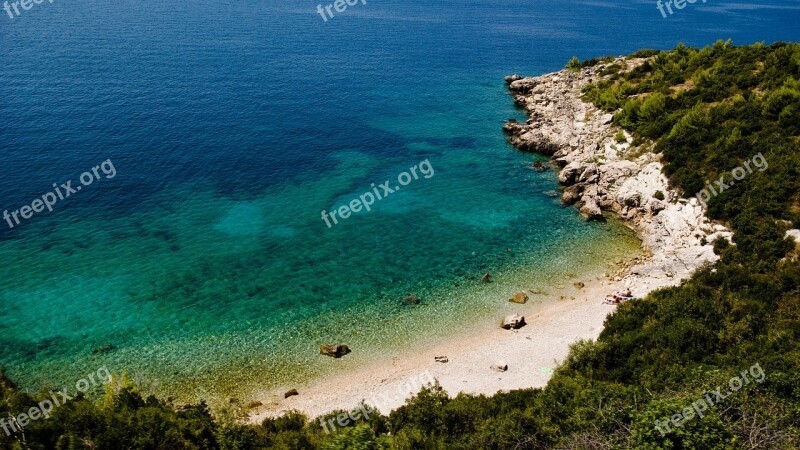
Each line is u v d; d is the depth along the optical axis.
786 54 59.25
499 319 38.19
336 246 47.75
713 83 61.59
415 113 85.81
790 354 24.67
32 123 69.50
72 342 34.53
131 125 72.38
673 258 41.94
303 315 38.28
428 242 48.69
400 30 155.12
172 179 59.00
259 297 40.16
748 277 33.50
